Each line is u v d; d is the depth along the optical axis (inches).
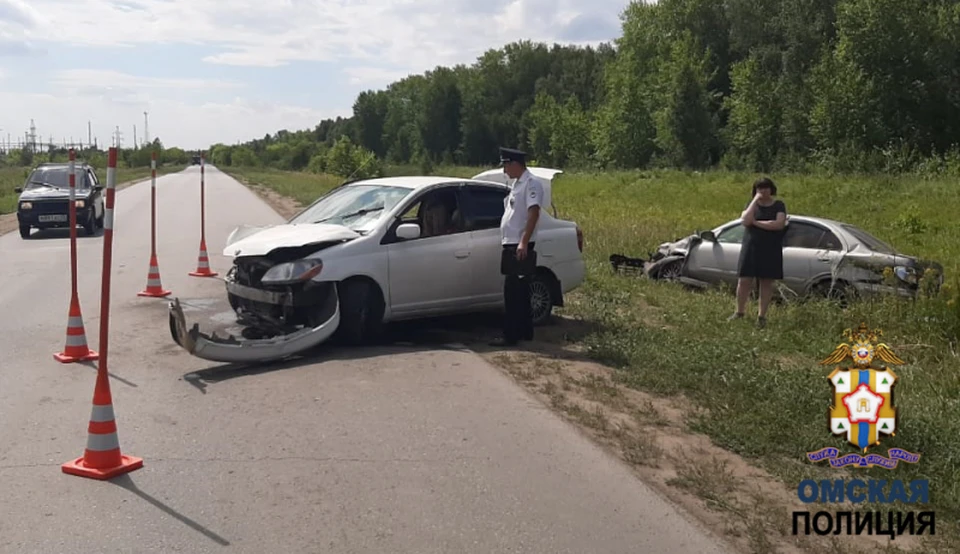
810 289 486.3
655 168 2556.6
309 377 300.4
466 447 233.9
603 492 205.2
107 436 210.7
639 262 594.9
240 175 3157.0
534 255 351.6
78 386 288.0
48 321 398.9
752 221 403.5
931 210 1066.1
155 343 351.6
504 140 3991.1
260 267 344.5
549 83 3875.5
